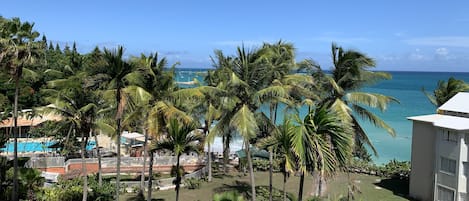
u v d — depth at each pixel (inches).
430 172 1195.9
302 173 473.1
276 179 1422.2
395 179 1456.7
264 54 873.5
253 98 824.3
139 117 892.6
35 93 1943.9
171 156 1596.9
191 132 842.2
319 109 488.4
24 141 1828.2
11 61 880.9
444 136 1129.4
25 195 1019.3
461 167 1084.5
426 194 1203.9
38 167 1357.0
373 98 906.1
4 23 952.9
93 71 792.3
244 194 1206.9
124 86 822.5
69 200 1043.9
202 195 1208.2
